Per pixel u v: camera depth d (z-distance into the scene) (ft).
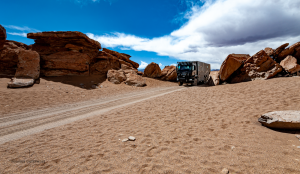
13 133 17.37
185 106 28.25
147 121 20.40
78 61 68.64
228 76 57.31
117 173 9.02
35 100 37.04
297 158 9.06
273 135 13.17
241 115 19.83
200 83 82.02
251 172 8.15
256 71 50.78
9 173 9.29
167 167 9.43
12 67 60.80
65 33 65.72
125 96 47.62
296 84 31.76
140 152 11.63
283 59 52.44
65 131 17.60
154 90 62.90
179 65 79.25
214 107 25.43
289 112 15.03
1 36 60.34
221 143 12.34
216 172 8.52
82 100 40.93
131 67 102.68
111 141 14.01
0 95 36.76
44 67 62.64
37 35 65.10
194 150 11.50
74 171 9.36
